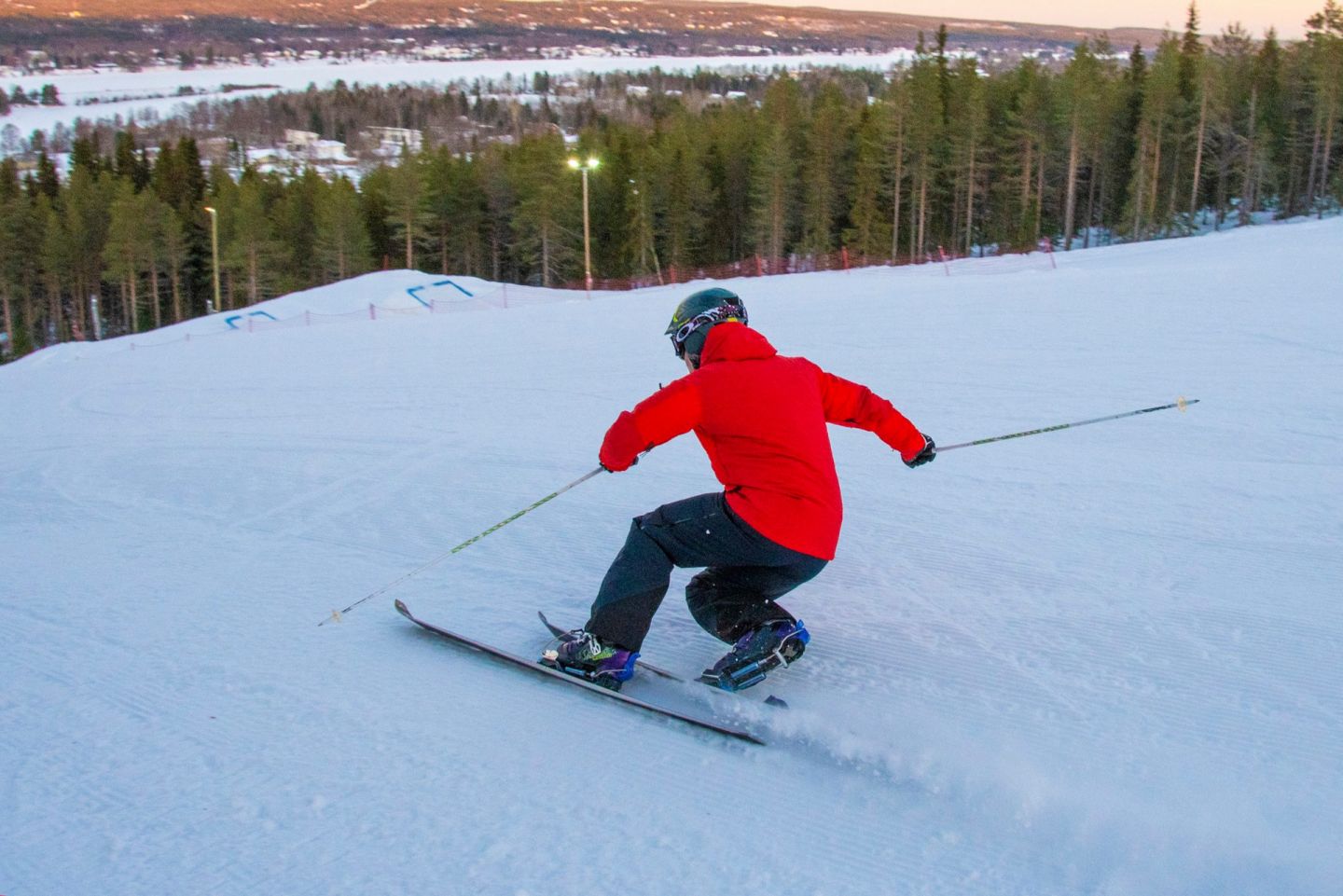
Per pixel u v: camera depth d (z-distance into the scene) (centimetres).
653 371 997
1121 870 232
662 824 253
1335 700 305
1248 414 657
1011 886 228
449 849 243
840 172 5903
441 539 483
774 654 318
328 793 267
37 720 311
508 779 275
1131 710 304
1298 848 233
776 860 238
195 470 645
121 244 6272
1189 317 1023
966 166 5556
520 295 3759
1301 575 403
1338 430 612
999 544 450
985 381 802
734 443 310
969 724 297
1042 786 258
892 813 257
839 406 335
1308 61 5953
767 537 305
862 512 500
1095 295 1228
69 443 788
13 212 6575
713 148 6488
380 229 6794
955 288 1449
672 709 315
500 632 372
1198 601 381
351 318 3359
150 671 345
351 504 548
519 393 908
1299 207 5859
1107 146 5878
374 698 323
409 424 775
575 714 311
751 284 2347
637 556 323
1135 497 508
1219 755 277
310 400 944
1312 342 867
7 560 475
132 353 1612
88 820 257
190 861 239
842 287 1675
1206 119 5712
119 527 527
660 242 5994
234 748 292
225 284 6944
